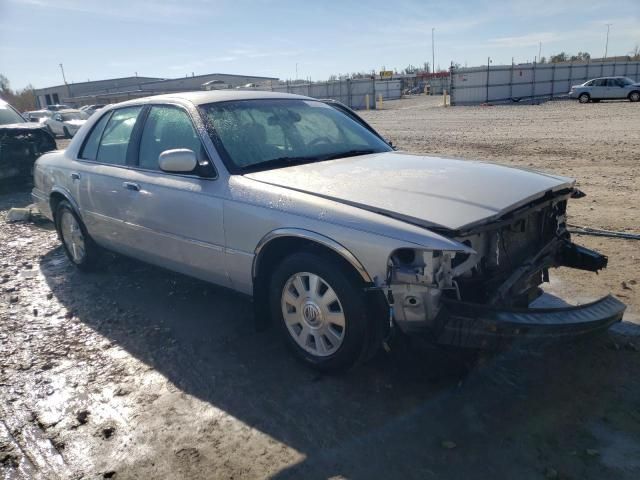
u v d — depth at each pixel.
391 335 3.12
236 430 2.97
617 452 2.66
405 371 3.43
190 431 2.99
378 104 45.22
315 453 2.76
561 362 3.46
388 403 3.13
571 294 4.42
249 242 3.50
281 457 2.75
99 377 3.58
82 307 4.72
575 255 3.85
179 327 4.24
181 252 4.08
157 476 2.67
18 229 7.77
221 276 3.84
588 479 2.49
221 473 2.66
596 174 9.40
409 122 24.95
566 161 10.92
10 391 3.46
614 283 4.60
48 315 4.59
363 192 3.24
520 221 3.40
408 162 3.91
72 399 3.35
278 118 4.30
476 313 2.77
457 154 12.73
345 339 3.18
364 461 2.68
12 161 10.49
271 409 3.13
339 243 3.02
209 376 3.52
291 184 3.45
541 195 3.39
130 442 2.93
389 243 2.84
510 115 25.88
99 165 4.89
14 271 5.81
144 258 4.60
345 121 4.76
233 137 3.93
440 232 2.81
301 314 3.43
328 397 3.22
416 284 2.81
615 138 14.20
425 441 2.80
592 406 3.01
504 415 2.97
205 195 3.75
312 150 4.16
